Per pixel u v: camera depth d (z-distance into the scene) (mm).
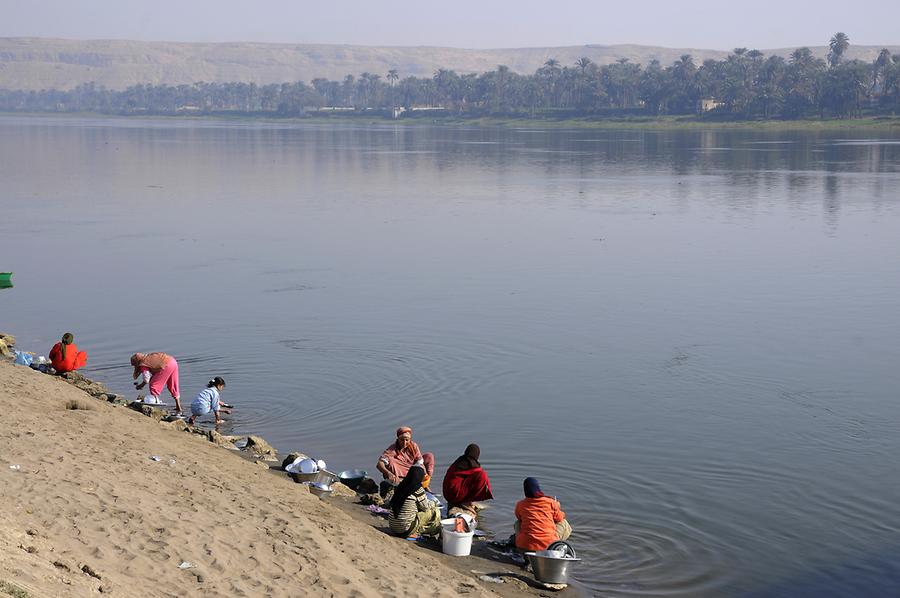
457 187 75688
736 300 31906
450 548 13617
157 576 10391
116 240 46250
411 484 14047
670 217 55281
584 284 34812
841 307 30766
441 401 21422
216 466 15945
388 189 73875
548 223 52750
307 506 14445
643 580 13094
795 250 42531
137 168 96312
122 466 14562
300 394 21891
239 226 51531
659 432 19422
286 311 30516
